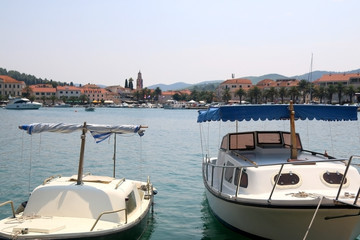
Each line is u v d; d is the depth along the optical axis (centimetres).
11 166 2397
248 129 5691
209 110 1370
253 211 1072
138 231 1115
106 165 2516
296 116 1282
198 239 1216
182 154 3094
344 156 2894
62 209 1021
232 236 1234
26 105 15275
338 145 3575
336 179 1129
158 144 3794
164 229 1305
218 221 1353
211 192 1295
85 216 1016
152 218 1424
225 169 1360
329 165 1175
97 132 1128
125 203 1064
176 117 10525
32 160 2650
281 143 1414
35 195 1042
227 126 6581
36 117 9538
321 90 13688
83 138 1100
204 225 1345
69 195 1033
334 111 1261
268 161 1250
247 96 17650
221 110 1259
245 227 1159
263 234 1117
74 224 976
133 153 3102
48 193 1038
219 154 1534
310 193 1078
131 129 1125
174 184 1978
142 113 13725
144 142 3956
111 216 1022
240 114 1264
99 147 3438
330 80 16150
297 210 990
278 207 1000
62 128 1112
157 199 1686
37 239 879
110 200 1033
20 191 1745
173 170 2370
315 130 5412
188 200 1669
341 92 13712
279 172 1065
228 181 1303
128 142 3925
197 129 5941
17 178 2028
